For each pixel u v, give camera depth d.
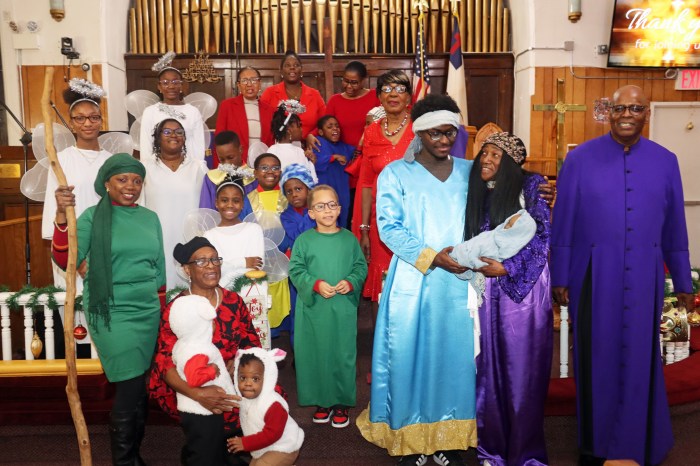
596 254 3.21
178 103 4.80
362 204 4.21
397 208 3.11
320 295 3.62
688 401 4.02
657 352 3.25
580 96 7.90
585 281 3.25
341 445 3.57
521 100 8.13
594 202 3.21
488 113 8.41
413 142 3.13
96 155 4.02
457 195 3.11
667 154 3.24
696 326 5.08
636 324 3.17
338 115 5.65
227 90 8.16
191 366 2.79
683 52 7.73
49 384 3.80
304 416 3.80
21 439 3.77
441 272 3.11
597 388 3.22
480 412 3.17
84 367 3.79
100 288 3.00
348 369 3.60
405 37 8.24
